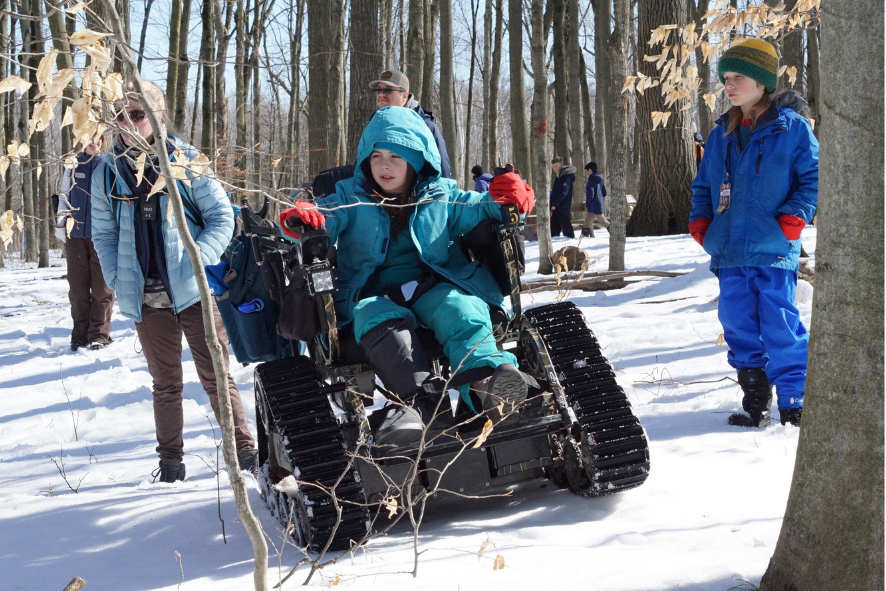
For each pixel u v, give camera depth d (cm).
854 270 191
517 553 272
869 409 191
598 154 2583
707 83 2080
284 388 325
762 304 430
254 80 2375
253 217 370
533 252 1422
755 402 435
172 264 425
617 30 955
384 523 347
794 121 426
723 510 303
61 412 661
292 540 326
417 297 360
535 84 1062
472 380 325
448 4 1905
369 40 1118
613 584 229
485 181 1347
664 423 463
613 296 910
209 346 207
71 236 843
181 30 1694
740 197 434
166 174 195
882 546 191
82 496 425
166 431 451
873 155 188
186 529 360
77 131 194
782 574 206
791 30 451
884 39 185
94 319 919
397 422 311
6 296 1461
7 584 307
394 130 370
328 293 329
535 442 336
